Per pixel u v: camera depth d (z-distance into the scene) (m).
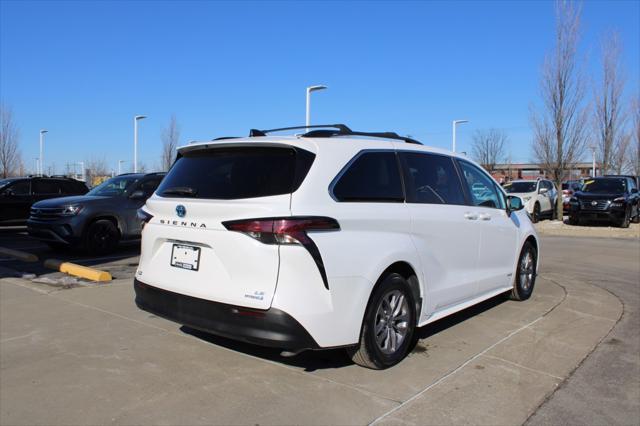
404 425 3.38
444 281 4.97
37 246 12.20
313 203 3.74
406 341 4.45
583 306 6.65
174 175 4.47
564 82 19.88
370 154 4.37
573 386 4.08
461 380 4.12
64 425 3.34
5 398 3.71
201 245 3.94
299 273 3.59
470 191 5.65
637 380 4.23
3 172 32.78
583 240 15.10
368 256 3.98
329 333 3.71
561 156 20.53
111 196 10.91
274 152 3.97
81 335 5.07
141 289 4.39
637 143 32.44
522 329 5.54
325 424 3.36
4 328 5.29
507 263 6.36
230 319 3.70
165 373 4.15
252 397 3.73
